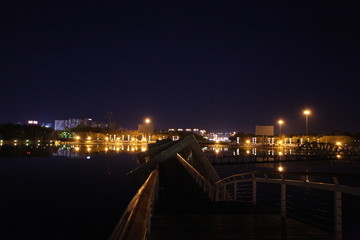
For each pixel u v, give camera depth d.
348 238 8.34
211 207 8.43
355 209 11.96
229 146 130.62
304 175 6.16
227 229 5.79
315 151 68.81
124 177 29.25
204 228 5.88
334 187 5.12
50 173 31.81
